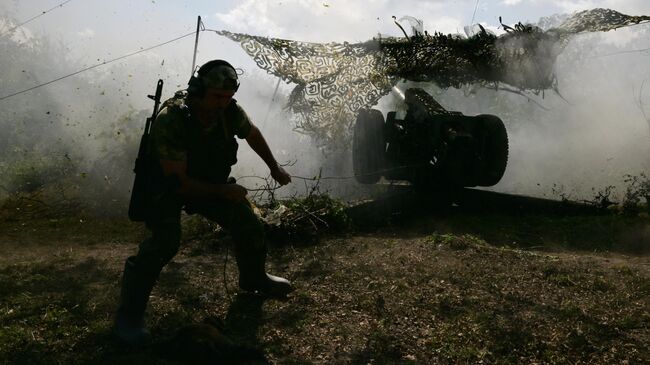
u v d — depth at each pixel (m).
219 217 4.29
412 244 6.28
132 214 3.89
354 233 7.20
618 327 4.08
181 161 3.77
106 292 4.73
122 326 3.82
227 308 4.42
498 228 7.66
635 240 6.94
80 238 6.87
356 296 4.64
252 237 4.39
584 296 4.71
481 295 4.70
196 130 3.83
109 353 3.66
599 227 7.52
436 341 3.85
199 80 3.76
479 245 6.18
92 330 3.95
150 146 3.83
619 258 6.11
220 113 3.88
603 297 4.69
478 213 8.69
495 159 8.87
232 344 3.60
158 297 4.63
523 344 3.80
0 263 5.77
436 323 4.16
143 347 3.72
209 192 3.83
